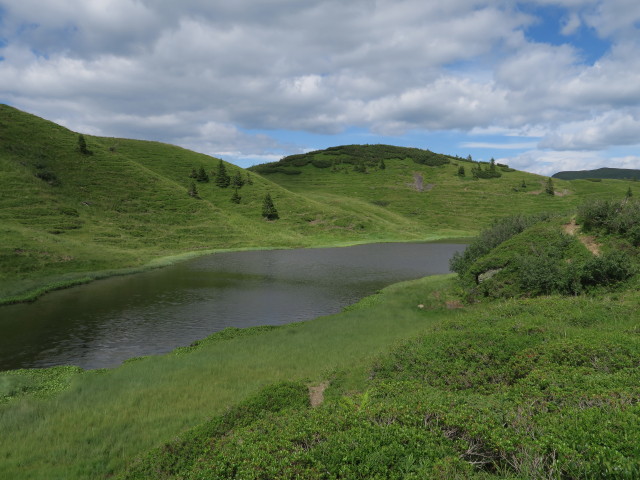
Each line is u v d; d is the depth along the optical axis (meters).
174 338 24.78
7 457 10.59
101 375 17.56
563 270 25.41
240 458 6.95
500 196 155.25
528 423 7.05
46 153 90.31
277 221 105.25
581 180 178.25
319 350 19.47
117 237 69.31
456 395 9.73
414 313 27.70
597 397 7.62
